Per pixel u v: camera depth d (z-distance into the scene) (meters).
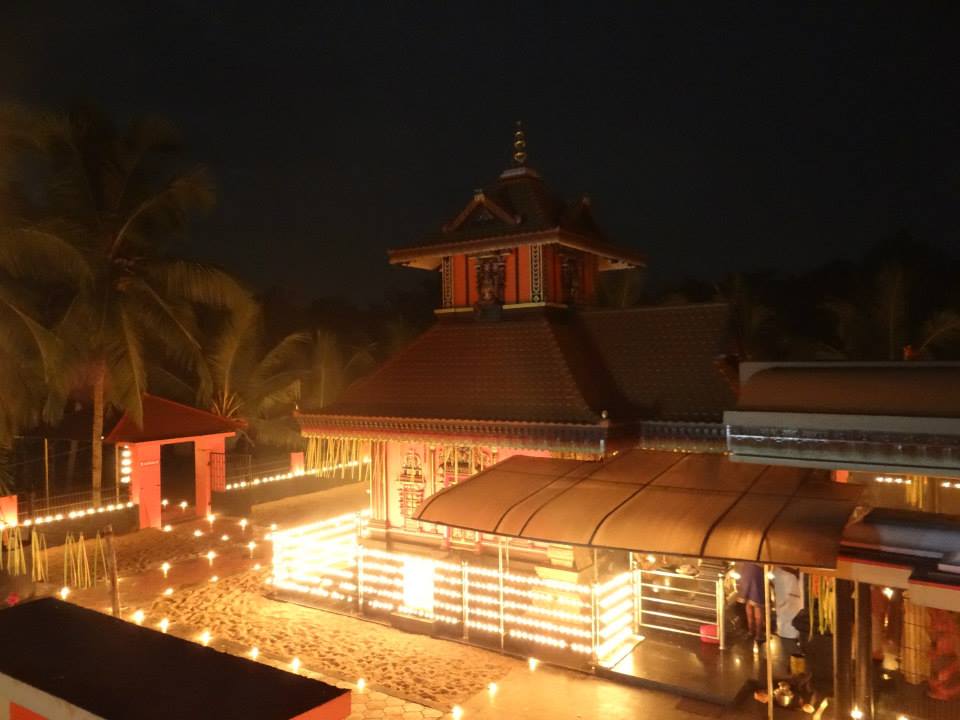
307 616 12.74
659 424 11.42
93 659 5.09
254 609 13.13
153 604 13.49
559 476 10.64
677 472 10.38
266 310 41.31
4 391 17.91
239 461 30.66
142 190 20.41
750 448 8.48
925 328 27.23
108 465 26.38
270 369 30.38
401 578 12.57
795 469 10.20
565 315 13.80
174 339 21.23
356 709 9.37
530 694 9.75
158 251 21.22
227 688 4.56
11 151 18.17
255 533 18.53
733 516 8.50
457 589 11.91
